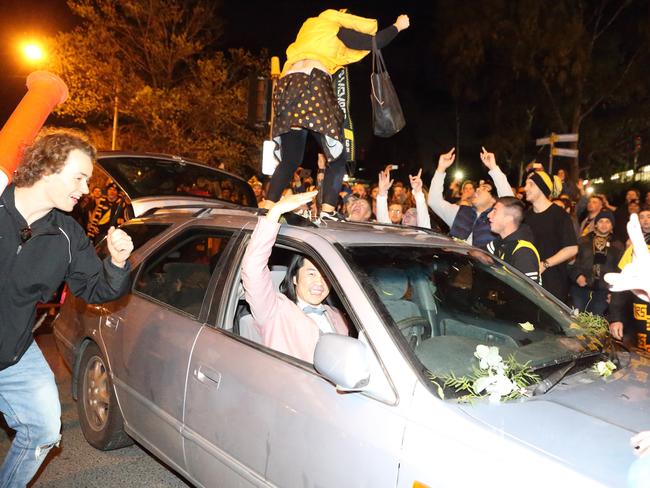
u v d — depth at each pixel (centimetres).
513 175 3039
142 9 1652
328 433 223
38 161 225
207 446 275
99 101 1639
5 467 260
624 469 181
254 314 292
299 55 357
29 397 256
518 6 2384
